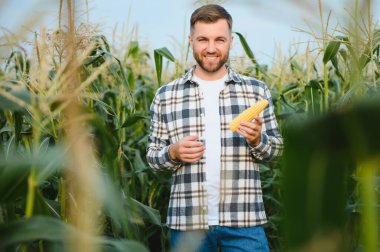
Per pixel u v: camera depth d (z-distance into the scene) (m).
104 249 2.07
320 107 4.95
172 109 4.11
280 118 5.80
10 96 1.81
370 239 1.16
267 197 5.61
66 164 1.76
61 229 1.54
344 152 1.00
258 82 4.19
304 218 1.01
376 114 0.92
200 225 3.85
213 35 3.89
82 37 2.91
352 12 1.10
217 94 4.04
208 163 3.91
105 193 1.54
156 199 6.22
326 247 1.02
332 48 4.47
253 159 3.98
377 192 3.45
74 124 1.40
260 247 3.89
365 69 4.81
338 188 1.02
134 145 6.67
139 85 7.62
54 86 1.91
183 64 7.04
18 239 1.52
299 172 0.99
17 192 1.82
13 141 3.32
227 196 3.86
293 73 7.32
